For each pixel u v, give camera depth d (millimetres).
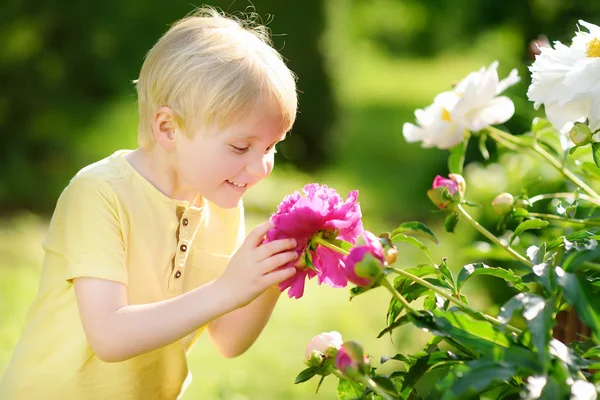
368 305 7332
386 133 18219
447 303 2062
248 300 2037
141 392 2461
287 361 5867
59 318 2406
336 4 13594
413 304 6250
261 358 5930
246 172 2301
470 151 7281
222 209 2621
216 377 5535
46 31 11016
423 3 36031
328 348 1992
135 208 2373
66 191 2375
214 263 2594
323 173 13375
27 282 7309
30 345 2434
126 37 11531
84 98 11477
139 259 2387
